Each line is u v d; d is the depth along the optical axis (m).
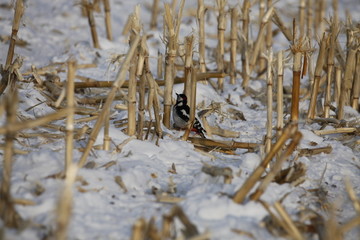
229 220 7.09
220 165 9.41
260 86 16.69
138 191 8.19
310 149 10.57
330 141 11.59
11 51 11.65
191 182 8.70
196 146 10.82
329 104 13.32
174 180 8.77
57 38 19.14
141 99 10.18
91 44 18.84
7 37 17.47
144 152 9.62
